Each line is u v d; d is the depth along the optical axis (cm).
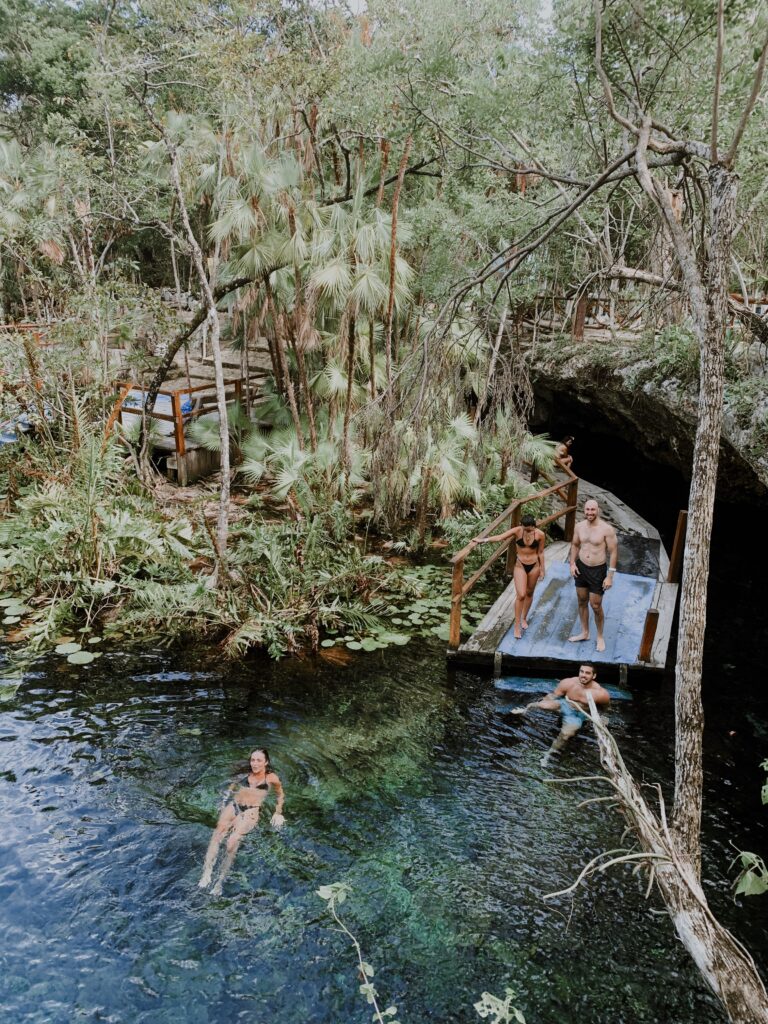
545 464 1352
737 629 1033
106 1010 460
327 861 590
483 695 838
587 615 893
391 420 994
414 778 696
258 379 1864
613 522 1340
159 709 789
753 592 1158
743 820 658
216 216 1199
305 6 1505
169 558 1066
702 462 466
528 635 923
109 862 577
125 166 1587
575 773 709
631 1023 470
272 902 548
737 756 749
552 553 1195
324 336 1291
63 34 2670
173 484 1493
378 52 1120
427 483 1204
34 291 1678
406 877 578
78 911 531
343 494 1222
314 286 1091
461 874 584
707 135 868
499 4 1128
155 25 1315
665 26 736
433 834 626
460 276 1133
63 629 959
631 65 775
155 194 1551
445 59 1090
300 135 1266
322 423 1375
